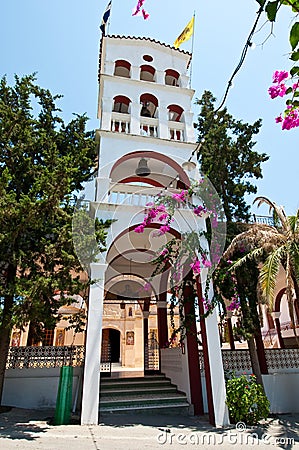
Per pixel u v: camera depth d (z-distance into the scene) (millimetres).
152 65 12070
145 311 13141
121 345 21234
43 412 7527
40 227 6730
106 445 4980
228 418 6832
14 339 13875
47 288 6082
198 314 8172
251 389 7301
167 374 10430
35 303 5848
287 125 3430
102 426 6262
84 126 10141
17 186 7723
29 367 8336
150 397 8547
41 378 8289
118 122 10555
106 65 11367
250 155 11203
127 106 11891
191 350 8766
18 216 6133
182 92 11773
